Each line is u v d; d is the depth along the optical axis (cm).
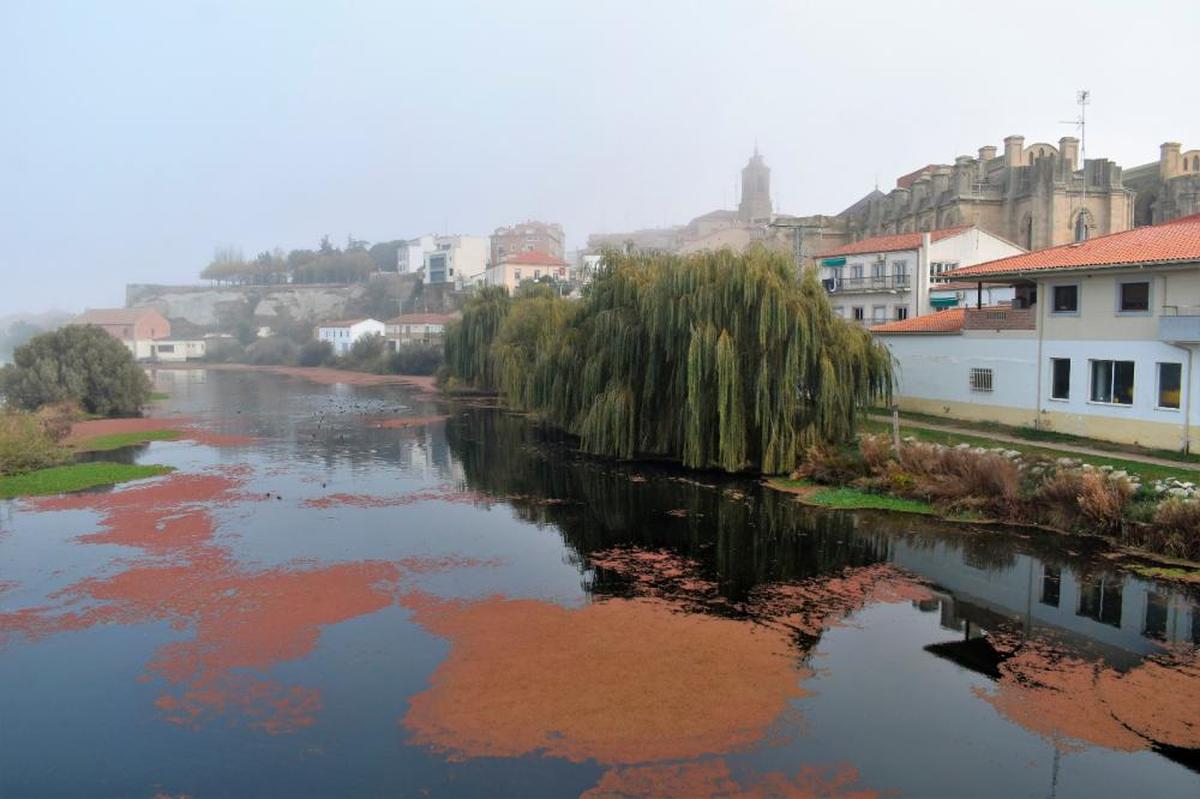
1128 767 1180
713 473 3372
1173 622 1706
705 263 3391
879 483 2847
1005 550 2223
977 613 1781
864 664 1531
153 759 1247
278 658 1606
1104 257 3072
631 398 3628
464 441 4628
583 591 1978
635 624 1748
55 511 2911
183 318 18250
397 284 16388
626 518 2695
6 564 2253
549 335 4944
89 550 2389
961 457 2734
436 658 1591
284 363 13738
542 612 1833
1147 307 2938
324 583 2069
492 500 3038
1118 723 1301
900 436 3362
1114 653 1562
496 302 7788
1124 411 3016
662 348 3559
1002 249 5975
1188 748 1227
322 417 5984
